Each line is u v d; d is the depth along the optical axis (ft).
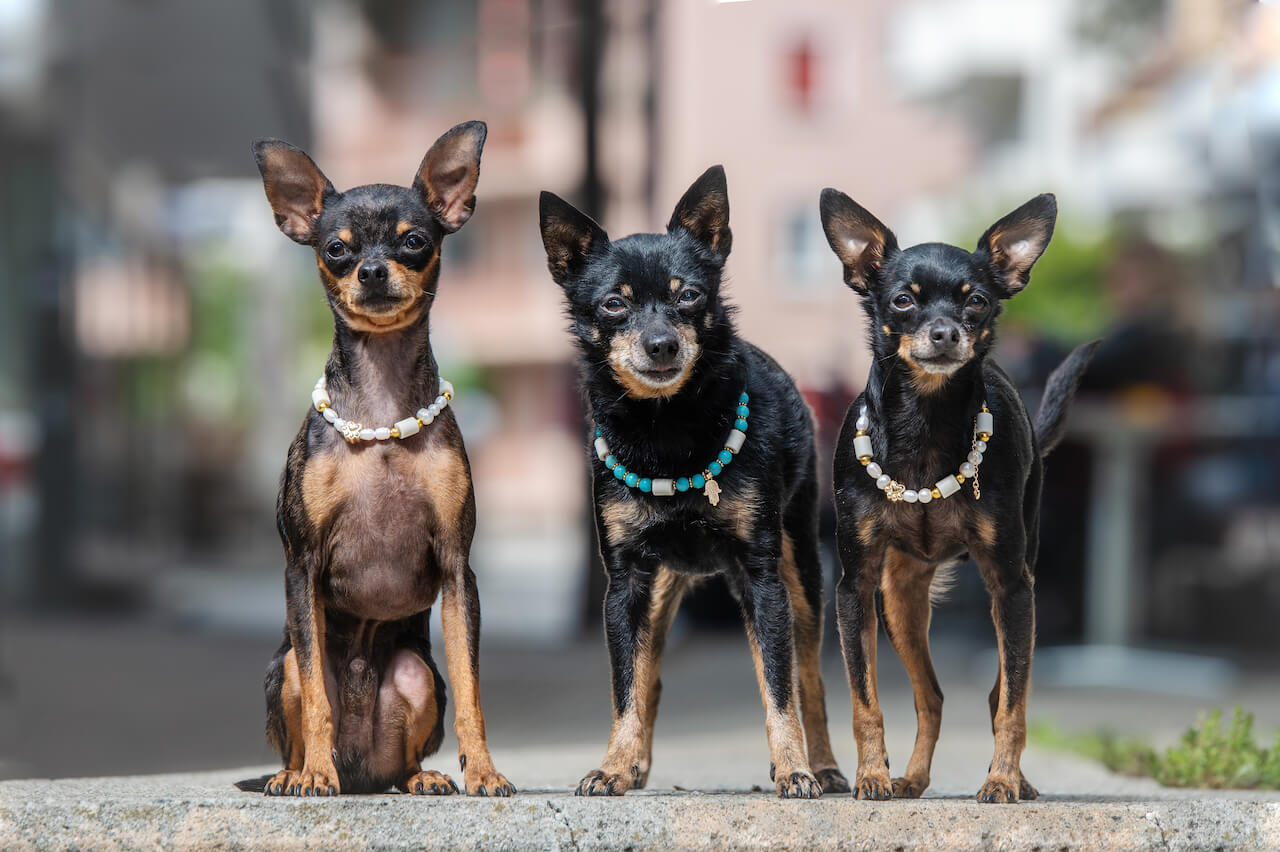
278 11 40.50
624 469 14.74
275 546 88.07
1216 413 33.81
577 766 19.51
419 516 14.56
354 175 127.95
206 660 36.83
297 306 110.32
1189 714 28.76
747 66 105.19
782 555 15.53
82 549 53.21
